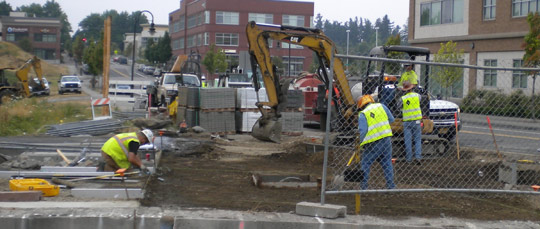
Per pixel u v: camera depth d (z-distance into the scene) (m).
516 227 7.35
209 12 67.75
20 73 38.22
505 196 9.26
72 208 7.32
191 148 13.91
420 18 40.91
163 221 7.05
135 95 34.47
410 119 12.05
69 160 11.30
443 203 8.66
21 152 12.78
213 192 9.07
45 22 109.00
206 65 61.03
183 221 7.07
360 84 15.82
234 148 15.15
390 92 12.61
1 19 108.94
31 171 9.84
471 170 11.63
